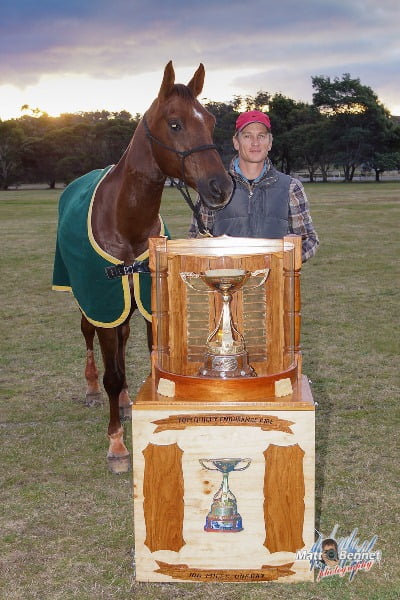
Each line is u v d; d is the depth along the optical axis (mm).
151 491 2744
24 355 6590
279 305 3055
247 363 2898
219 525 2752
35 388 5609
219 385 2688
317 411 4844
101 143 76375
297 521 2734
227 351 2836
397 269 11008
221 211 3381
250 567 2791
